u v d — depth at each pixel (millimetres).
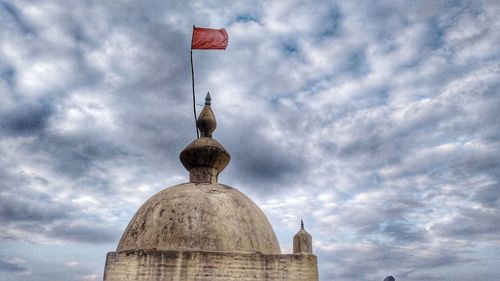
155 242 12016
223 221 12461
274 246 13352
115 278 11219
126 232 13156
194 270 11250
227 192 13719
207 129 16031
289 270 11672
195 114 16672
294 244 12719
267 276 11516
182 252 11398
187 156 15016
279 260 11742
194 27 19141
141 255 11406
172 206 12805
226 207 12930
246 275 11406
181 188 13625
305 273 11703
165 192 13711
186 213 12461
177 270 11219
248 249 12242
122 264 11359
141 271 11250
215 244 11938
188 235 11984
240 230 12508
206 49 18906
